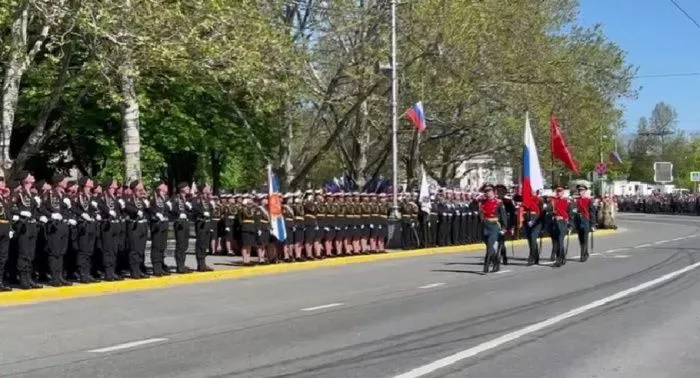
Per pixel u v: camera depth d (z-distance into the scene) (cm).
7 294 1514
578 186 3250
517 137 4044
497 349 1015
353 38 3125
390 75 3081
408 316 1302
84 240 1717
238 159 3816
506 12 3506
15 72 2030
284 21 2945
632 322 1230
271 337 1107
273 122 3300
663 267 2145
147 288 1766
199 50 2102
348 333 1138
